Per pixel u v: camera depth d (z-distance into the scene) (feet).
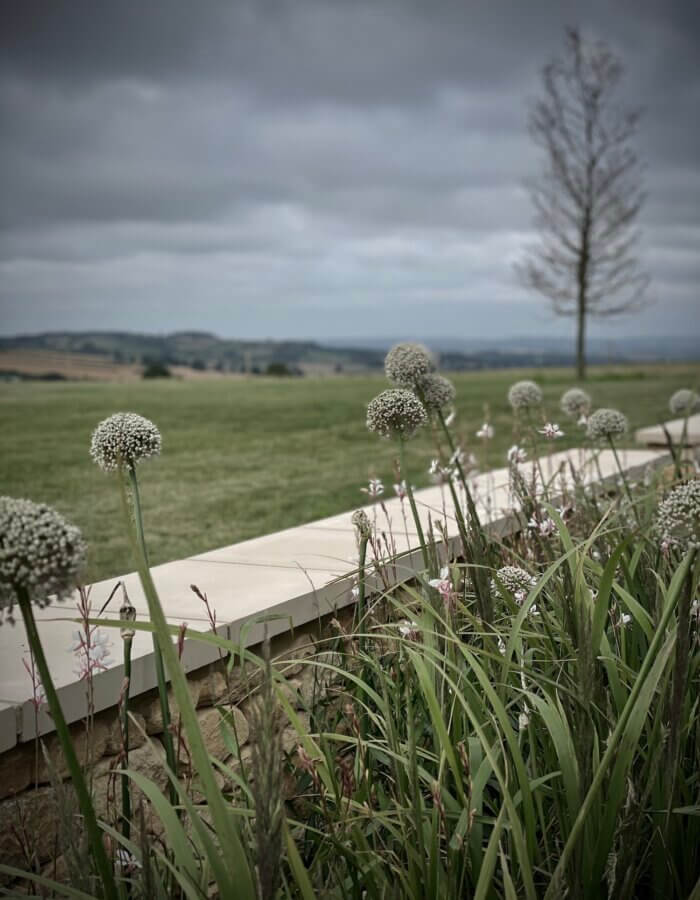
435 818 6.15
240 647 7.07
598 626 6.16
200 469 41.91
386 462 43.29
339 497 32.81
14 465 43.04
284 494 33.76
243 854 5.01
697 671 8.01
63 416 75.36
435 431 13.92
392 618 10.77
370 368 339.77
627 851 6.00
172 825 5.56
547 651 8.30
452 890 6.05
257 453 48.73
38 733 7.39
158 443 7.91
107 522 27.81
